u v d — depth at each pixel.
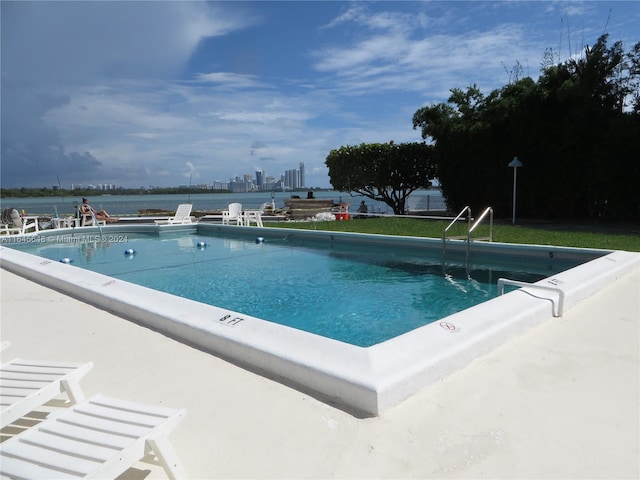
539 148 15.39
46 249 12.27
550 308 4.03
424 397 2.64
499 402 2.56
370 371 2.63
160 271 8.88
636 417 2.37
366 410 2.51
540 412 2.44
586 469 1.96
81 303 5.23
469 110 17.59
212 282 7.80
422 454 2.11
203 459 2.12
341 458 2.11
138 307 4.43
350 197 22.52
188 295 6.95
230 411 2.58
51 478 1.54
